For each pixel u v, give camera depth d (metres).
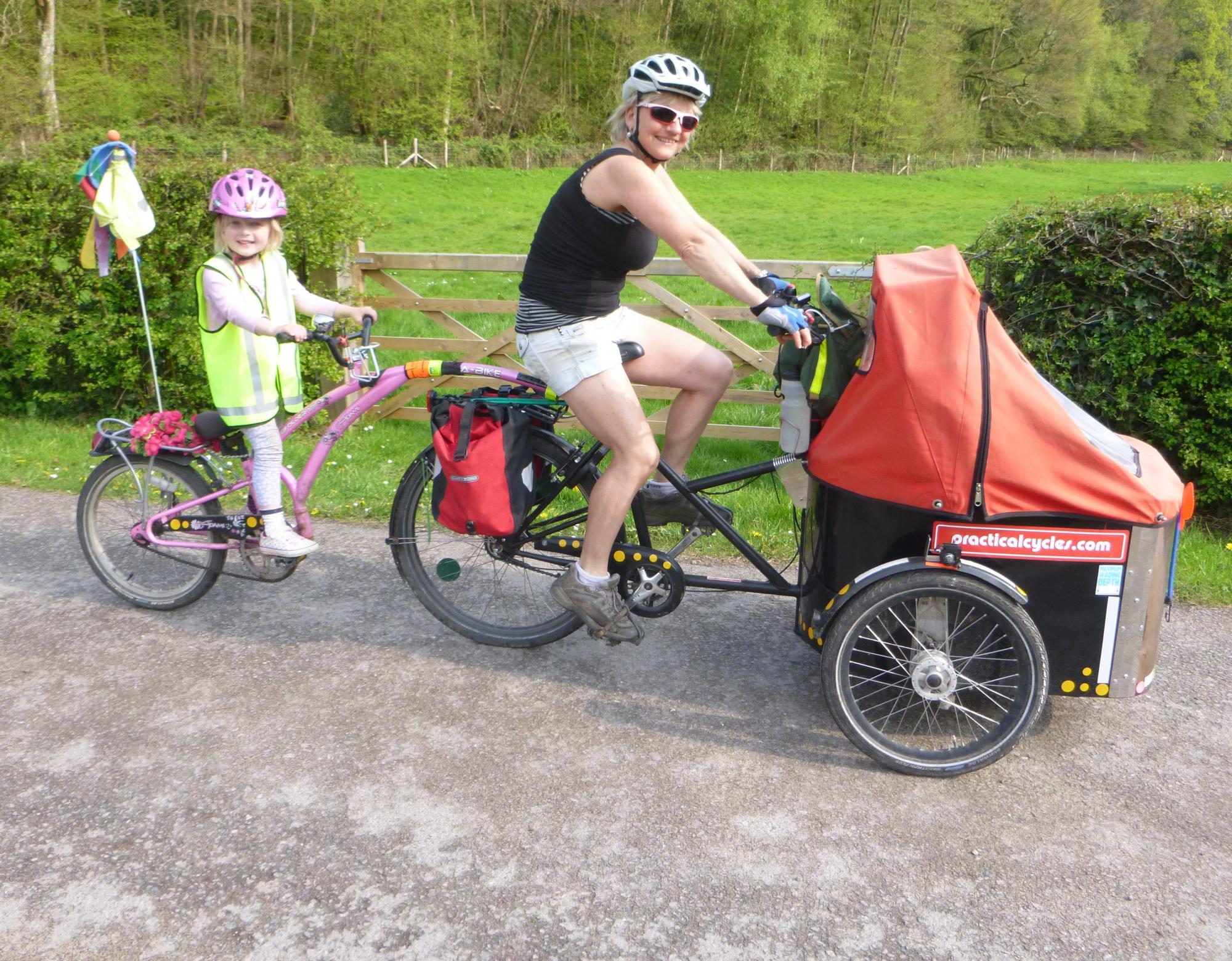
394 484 5.59
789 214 30.47
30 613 3.99
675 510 3.45
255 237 3.51
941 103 55.06
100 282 6.57
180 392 6.74
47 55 28.72
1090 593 2.94
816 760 3.11
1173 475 3.11
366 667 3.62
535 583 4.12
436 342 6.71
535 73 48.50
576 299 3.09
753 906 2.48
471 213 27.73
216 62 38.44
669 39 50.28
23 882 2.51
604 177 2.90
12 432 6.59
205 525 3.86
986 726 3.15
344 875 2.56
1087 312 5.25
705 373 3.38
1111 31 67.06
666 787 2.95
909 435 2.84
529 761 3.06
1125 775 3.05
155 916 2.42
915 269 2.98
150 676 3.53
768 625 4.02
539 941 2.36
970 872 2.62
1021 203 5.57
